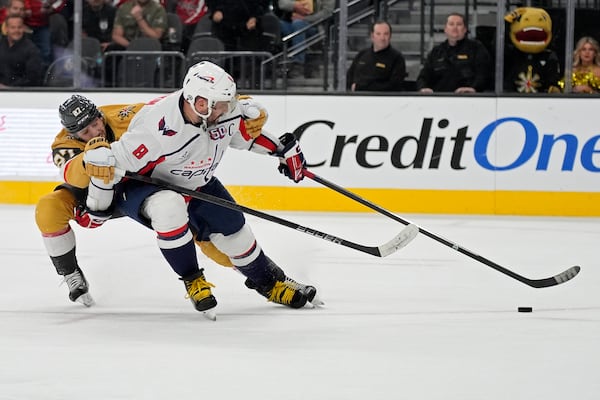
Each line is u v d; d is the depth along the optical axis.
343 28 25.20
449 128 24.62
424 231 12.51
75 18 26.08
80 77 26.25
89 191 11.57
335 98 24.95
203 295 11.55
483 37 25.70
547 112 24.33
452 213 24.72
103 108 12.56
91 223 12.18
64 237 12.38
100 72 27.28
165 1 27.36
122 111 12.25
